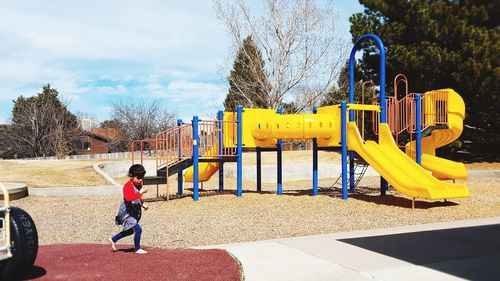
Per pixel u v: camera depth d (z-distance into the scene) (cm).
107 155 4862
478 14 2348
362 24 2738
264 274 596
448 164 1614
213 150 1541
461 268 612
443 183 1273
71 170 2233
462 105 1636
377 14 2762
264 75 3666
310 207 1279
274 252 720
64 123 5847
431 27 2388
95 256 681
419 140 1530
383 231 906
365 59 2783
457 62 2325
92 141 6581
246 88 3753
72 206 1373
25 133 5572
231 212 1223
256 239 876
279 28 3569
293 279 573
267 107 3675
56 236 923
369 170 2417
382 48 1517
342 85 3931
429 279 564
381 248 741
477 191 1558
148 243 844
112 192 1697
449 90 1623
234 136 1551
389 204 1312
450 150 2791
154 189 1853
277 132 1481
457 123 1616
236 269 609
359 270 609
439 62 2331
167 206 1346
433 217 1105
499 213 1144
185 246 817
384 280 563
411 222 1048
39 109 5769
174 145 1522
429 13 2416
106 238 902
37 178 1978
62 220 1127
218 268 613
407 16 2495
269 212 1212
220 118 1562
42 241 872
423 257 676
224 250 728
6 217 528
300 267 628
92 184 1878
